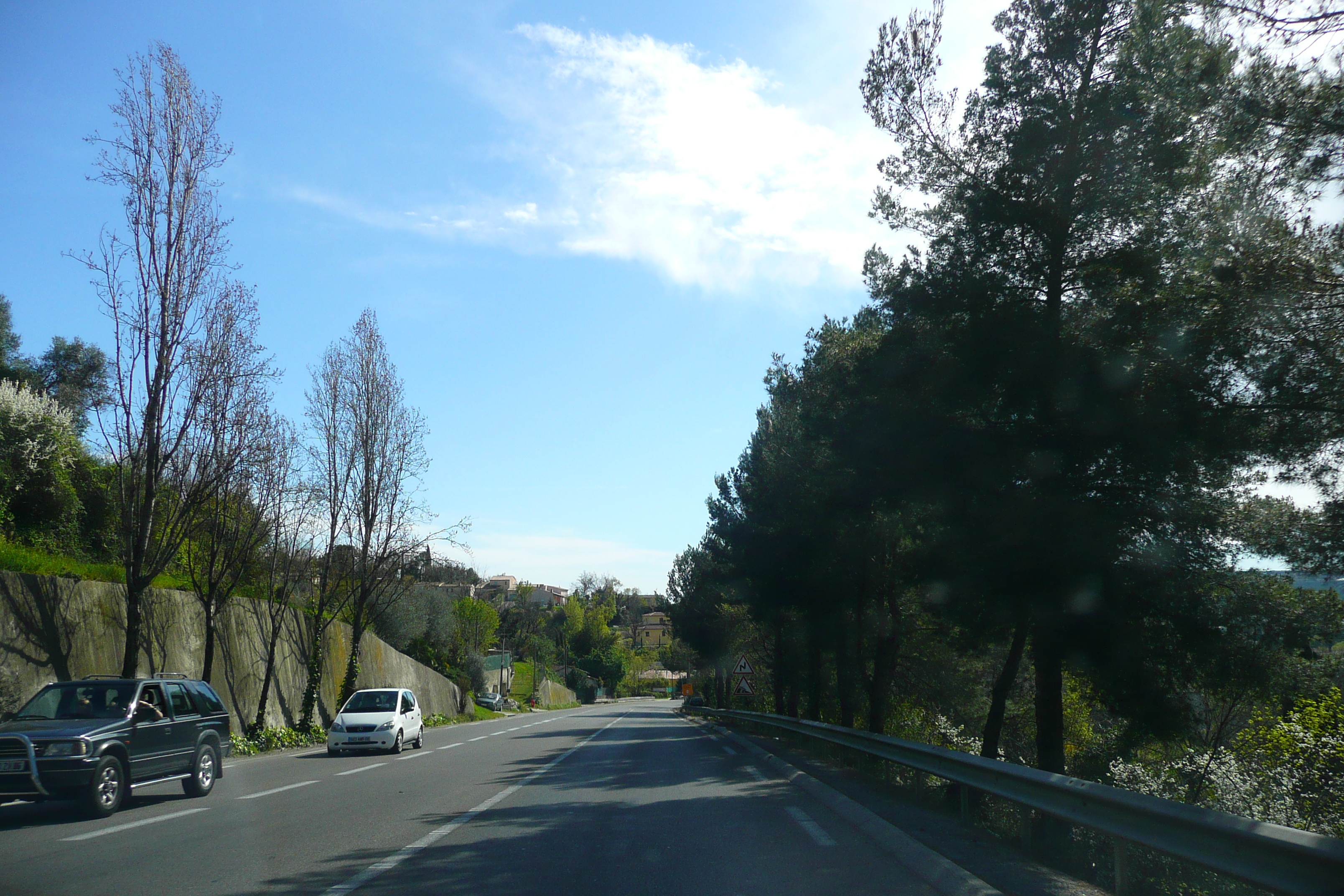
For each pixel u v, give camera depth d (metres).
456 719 50.84
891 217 15.77
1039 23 14.20
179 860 8.31
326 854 8.60
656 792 13.60
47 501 22.33
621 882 7.34
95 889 7.15
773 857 8.38
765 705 49.28
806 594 26.52
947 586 14.84
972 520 13.73
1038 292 14.64
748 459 35.31
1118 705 14.77
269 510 26.31
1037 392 13.23
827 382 18.56
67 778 10.85
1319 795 18.45
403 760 20.70
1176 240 12.75
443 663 59.28
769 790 13.84
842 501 17.06
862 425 15.59
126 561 19.23
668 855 8.52
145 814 11.52
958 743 29.61
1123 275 13.47
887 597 25.05
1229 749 21.16
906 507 15.89
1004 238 14.24
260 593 31.30
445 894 6.96
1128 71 12.93
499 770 17.64
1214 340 10.86
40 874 7.73
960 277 14.66
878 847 8.89
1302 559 11.34
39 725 11.49
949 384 14.31
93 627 20.03
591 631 137.12
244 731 26.55
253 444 22.45
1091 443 13.04
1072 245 14.12
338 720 23.16
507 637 108.12
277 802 12.75
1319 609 13.76
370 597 40.38
